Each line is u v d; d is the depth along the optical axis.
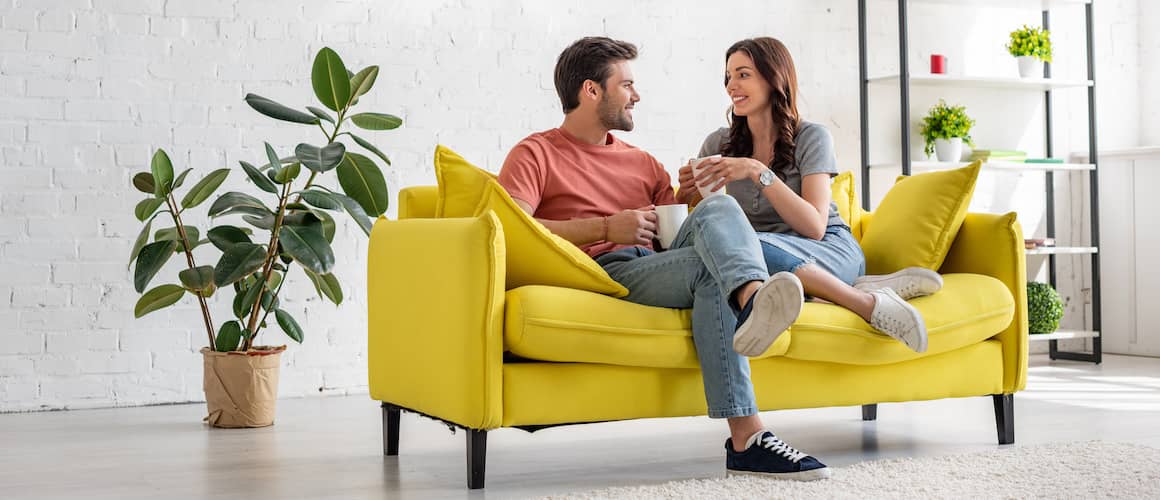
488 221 2.22
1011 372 2.82
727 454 2.39
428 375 2.42
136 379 3.81
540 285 2.36
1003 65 5.18
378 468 2.61
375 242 2.75
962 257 2.92
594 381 2.34
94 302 3.76
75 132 3.74
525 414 2.27
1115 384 4.15
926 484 2.22
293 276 4.00
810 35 4.81
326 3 4.05
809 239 2.68
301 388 4.02
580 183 2.70
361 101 4.09
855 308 2.51
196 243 3.42
